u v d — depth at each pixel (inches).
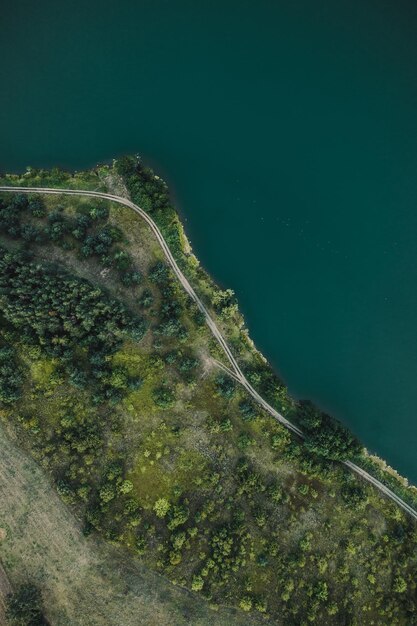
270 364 4392.2
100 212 4271.7
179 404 4138.8
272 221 4495.6
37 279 4015.8
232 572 3907.5
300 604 3919.8
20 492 3914.9
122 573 3833.7
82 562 3838.6
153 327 4192.9
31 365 4055.1
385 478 4345.5
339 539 4097.0
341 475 4205.2
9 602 3700.8
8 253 4040.4
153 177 4394.7
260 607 3826.3
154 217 4325.8
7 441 3961.6
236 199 4493.1
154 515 3949.3
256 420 4192.9
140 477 3988.7
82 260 4271.7
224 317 4266.7
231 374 4286.4
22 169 4503.0
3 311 4033.0
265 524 4015.8
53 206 4360.2
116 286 4261.8
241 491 4033.0
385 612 3998.5
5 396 3917.3
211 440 4119.1
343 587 4010.8
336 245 4517.7
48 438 3973.9
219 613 3853.3
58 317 4018.2
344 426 4333.2
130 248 4306.1
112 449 4010.8
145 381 4133.9
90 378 4060.0
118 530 3873.0
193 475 4040.4
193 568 3878.0
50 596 3794.3
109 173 4414.4
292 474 4168.3
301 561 3956.7
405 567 4124.0
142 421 4072.3
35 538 3865.7
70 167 4490.7
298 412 4281.5
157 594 3823.8
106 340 4069.9
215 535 3907.5
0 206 4256.9
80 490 3853.3
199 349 4261.8
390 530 4202.8
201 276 4335.6
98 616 3784.5
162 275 4227.4
